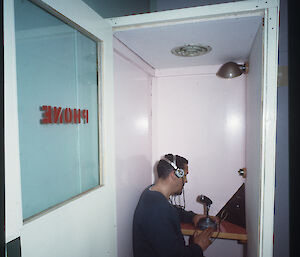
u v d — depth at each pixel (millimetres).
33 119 625
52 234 631
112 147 998
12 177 492
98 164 953
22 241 531
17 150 506
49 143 684
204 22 950
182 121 1804
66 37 754
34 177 627
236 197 1646
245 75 1644
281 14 1350
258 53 1018
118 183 1244
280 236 1414
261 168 878
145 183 1697
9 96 486
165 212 1271
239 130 1684
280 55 1362
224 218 1680
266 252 881
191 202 1795
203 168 1767
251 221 1235
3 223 476
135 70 1497
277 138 1401
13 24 498
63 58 742
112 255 993
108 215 960
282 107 1381
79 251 754
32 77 618
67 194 763
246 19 912
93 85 918
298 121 1101
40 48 645
